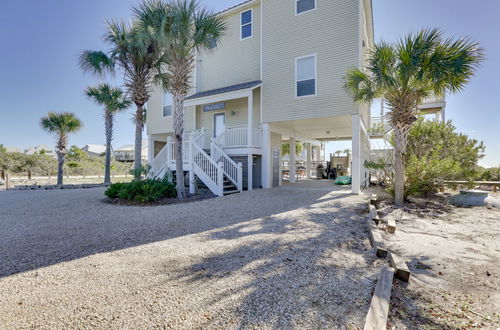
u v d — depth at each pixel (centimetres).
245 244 384
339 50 996
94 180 2028
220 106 1341
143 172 1029
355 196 892
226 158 1070
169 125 1588
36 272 284
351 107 975
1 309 210
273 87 1145
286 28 1115
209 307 213
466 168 926
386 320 189
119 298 228
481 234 457
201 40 820
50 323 192
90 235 436
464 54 604
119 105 1672
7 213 635
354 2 971
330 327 188
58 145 1599
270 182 1229
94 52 1031
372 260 324
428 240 422
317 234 437
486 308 223
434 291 251
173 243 390
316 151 2819
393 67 682
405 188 784
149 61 1030
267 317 199
